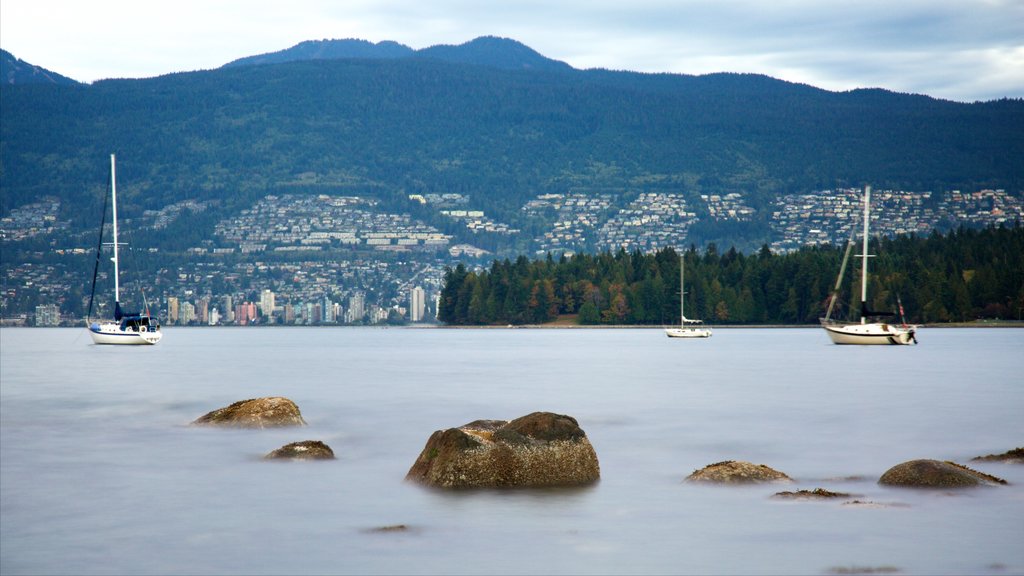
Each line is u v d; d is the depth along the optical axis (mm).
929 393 76625
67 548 25828
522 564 24016
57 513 29875
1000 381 91625
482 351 179625
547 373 106562
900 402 68000
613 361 136250
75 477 35812
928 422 54781
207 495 32250
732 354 157250
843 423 54188
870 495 31250
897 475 32625
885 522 27672
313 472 36375
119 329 193750
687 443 45312
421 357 155250
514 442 31750
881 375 101125
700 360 137125
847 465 38594
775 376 99938
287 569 23797
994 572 23203
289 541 26281
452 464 31359
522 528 27188
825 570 23438
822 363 128000
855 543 25578
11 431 50250
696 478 33375
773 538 26141
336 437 46969
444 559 24500
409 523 27844
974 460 38156
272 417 48688
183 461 39188
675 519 28078
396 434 48438
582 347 195500
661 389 81312
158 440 45594
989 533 26469
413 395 75000
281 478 35156
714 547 25344
